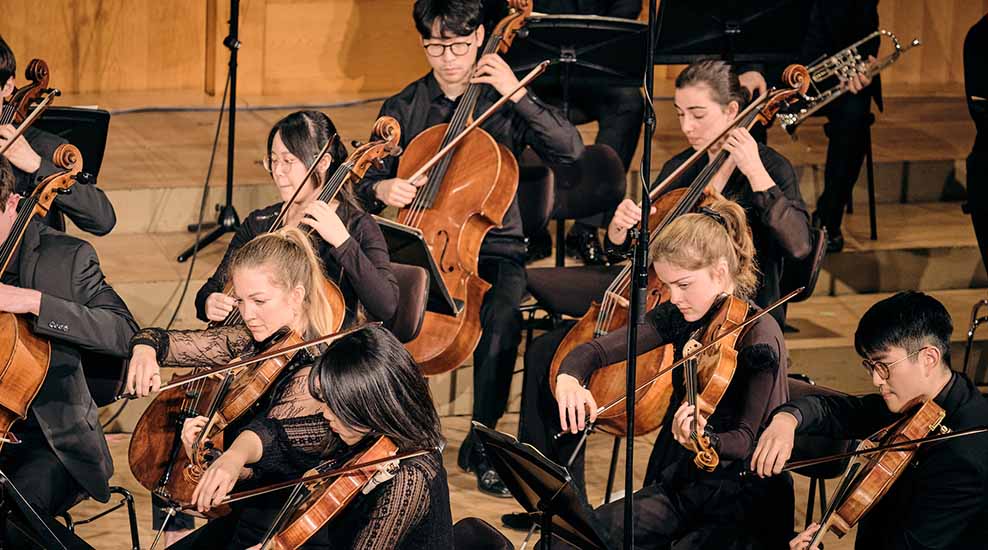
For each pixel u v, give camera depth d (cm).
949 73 1845
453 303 959
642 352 816
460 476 1051
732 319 745
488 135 1042
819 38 1343
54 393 775
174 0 1628
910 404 697
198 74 1662
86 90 1617
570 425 787
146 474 795
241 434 660
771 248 947
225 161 1389
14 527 753
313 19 1667
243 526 690
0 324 754
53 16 1582
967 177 1162
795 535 754
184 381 743
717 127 974
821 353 1189
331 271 897
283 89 1677
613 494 1031
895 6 1811
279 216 889
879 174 1462
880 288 1338
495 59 1041
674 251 750
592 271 1114
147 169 1341
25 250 795
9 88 944
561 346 928
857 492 671
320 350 713
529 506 686
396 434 613
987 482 664
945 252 1338
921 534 674
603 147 1152
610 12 1331
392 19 1700
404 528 607
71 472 779
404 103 1110
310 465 671
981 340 1233
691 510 753
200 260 1224
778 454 702
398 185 1003
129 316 811
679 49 1178
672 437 793
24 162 912
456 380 1159
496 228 1084
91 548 728
